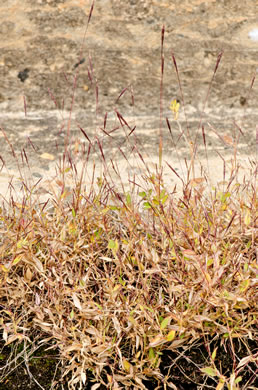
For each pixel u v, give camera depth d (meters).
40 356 1.83
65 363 1.80
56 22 4.06
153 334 1.79
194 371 1.78
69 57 3.83
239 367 1.79
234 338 1.87
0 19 4.07
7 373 1.78
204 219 2.15
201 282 1.85
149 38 3.98
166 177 2.78
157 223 2.19
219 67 3.79
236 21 4.13
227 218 2.19
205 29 4.06
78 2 4.20
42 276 2.02
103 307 1.84
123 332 1.82
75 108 3.49
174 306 1.85
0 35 3.97
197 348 1.85
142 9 4.17
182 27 4.07
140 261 2.01
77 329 1.77
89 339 1.75
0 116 3.40
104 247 2.17
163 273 1.98
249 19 4.15
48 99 3.55
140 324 1.80
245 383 1.74
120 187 2.66
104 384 1.67
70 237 2.09
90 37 3.97
